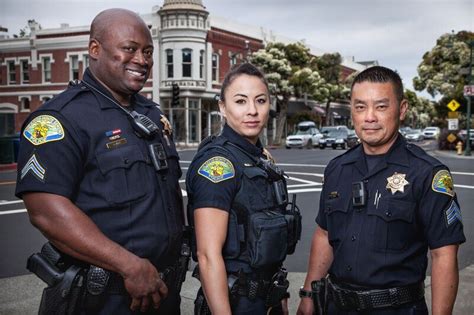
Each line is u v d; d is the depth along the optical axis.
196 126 32.75
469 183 13.37
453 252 2.37
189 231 2.59
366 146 2.57
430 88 34.03
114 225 2.23
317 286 2.72
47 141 2.14
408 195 2.41
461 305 4.29
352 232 2.49
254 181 2.48
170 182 2.46
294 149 31.69
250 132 2.56
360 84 2.53
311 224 8.10
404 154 2.50
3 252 6.46
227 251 2.42
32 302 4.47
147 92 32.78
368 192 2.49
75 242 2.07
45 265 2.24
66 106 2.24
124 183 2.25
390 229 2.41
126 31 2.34
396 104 2.50
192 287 4.91
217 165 2.41
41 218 2.10
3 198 10.93
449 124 26.81
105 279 2.21
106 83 2.40
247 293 2.42
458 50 32.97
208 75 33.41
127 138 2.32
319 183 13.38
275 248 2.40
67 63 34.19
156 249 2.30
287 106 40.84
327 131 33.91
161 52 32.34
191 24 31.88
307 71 37.41
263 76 2.63
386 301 2.40
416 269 2.44
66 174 2.15
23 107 35.78
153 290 2.21
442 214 2.36
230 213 2.43
